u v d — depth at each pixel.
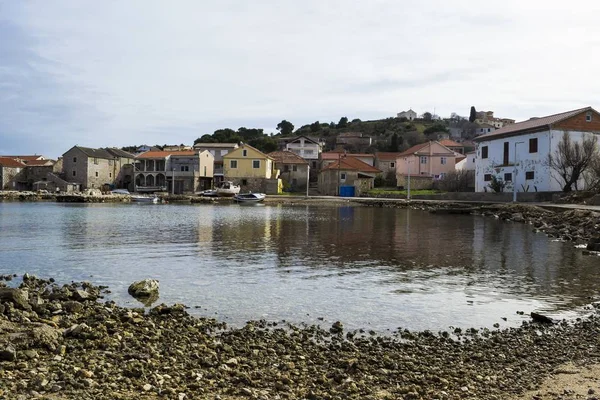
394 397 8.54
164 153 113.50
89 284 17.98
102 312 13.69
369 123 190.00
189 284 18.67
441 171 103.38
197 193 101.25
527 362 10.63
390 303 16.12
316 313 14.87
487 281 19.52
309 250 27.58
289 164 113.75
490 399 8.52
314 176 124.94
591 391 8.85
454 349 11.58
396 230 38.88
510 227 41.94
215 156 128.38
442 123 191.38
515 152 70.12
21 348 9.83
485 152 77.19
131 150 157.00
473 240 32.66
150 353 10.20
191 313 14.63
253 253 26.36
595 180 58.94
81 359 9.60
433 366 10.35
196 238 32.69
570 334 12.84
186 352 10.60
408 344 11.92
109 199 89.62
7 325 10.92
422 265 23.03
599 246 27.33
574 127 63.78
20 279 19.14
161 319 13.62
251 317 14.33
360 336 12.73
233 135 157.88
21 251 26.41
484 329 13.41
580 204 53.16
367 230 38.69
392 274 20.88
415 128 179.25
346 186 99.69
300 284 18.83
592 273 21.08
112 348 10.40
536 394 8.75
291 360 10.48
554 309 15.47
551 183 63.62
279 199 88.19
